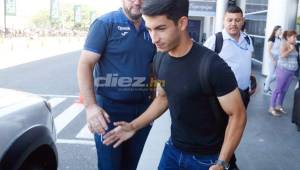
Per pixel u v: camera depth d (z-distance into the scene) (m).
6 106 2.70
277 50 9.96
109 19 2.74
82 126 6.96
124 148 3.06
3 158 2.39
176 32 1.92
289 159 5.24
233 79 1.97
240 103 1.98
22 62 20.25
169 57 2.05
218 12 20.70
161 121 6.82
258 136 6.29
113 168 2.94
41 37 48.25
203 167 2.18
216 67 1.92
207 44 4.57
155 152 5.19
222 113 2.08
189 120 2.11
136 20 2.75
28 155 2.64
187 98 2.03
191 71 1.97
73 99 9.80
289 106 8.76
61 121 7.36
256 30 18.69
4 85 12.11
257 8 18.61
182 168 2.26
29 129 2.72
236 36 4.55
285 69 7.66
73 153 5.39
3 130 2.45
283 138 6.21
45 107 3.16
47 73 15.53
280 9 13.67
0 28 42.38
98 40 2.72
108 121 2.54
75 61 21.88
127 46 2.78
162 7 1.84
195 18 33.47
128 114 2.94
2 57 22.47
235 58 4.45
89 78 2.68
